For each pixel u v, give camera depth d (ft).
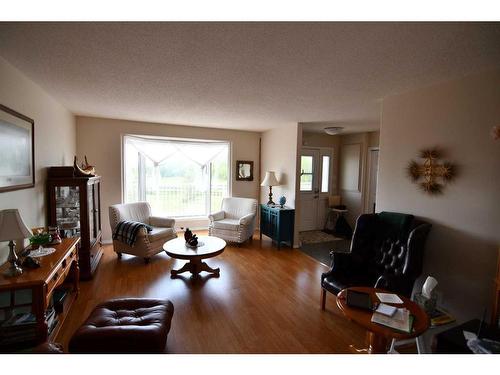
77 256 9.32
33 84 8.51
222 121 15.21
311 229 20.03
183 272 11.18
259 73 7.52
